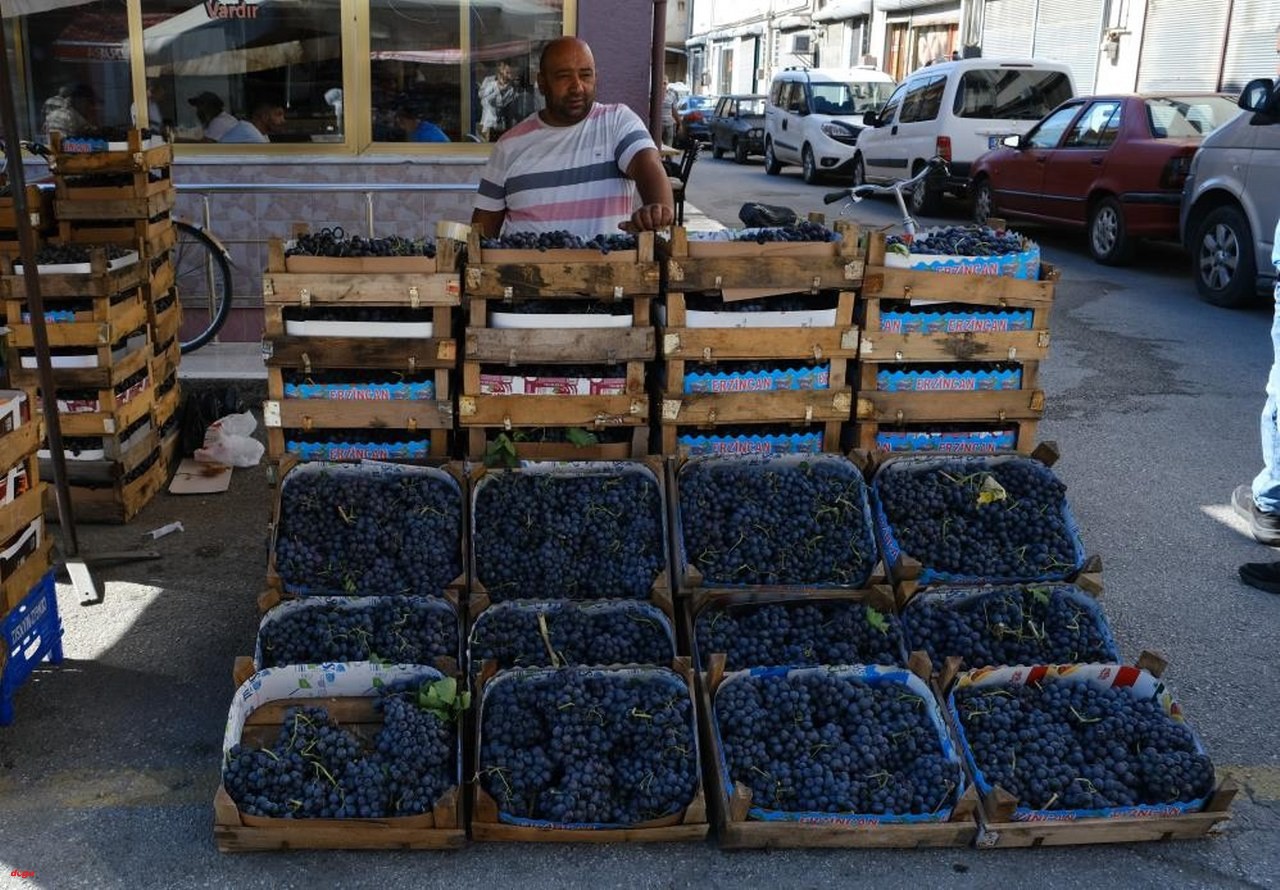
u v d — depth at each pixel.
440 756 3.06
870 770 3.10
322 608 3.52
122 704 3.70
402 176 7.77
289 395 4.05
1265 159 9.06
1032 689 3.42
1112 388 7.43
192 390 6.53
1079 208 11.91
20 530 3.66
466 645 3.50
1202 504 5.54
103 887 2.90
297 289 3.86
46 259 4.89
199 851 3.04
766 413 4.17
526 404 4.06
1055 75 14.77
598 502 3.91
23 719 3.60
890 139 16.23
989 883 2.98
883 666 3.36
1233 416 6.86
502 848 3.06
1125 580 4.73
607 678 3.28
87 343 4.86
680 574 3.74
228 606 4.36
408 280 3.88
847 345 4.13
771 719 3.21
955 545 3.88
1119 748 3.19
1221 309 9.71
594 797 2.99
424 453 4.16
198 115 7.71
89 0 7.46
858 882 2.97
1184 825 3.08
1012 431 4.44
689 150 8.12
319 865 2.99
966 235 4.39
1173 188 10.76
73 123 7.72
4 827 3.11
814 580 3.76
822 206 16.08
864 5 31.20
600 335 4.00
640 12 7.30
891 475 4.11
